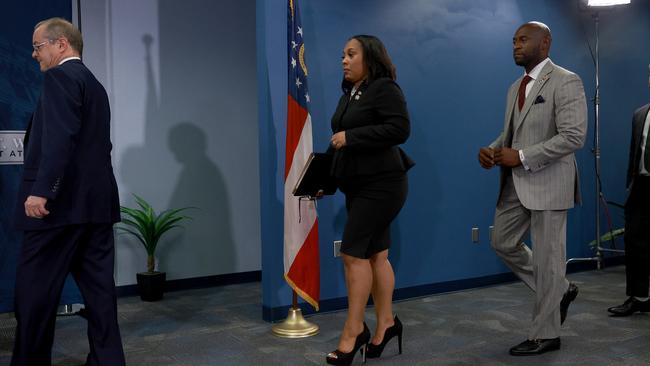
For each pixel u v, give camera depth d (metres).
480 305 3.58
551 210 2.49
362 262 2.39
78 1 3.58
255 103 4.59
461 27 4.06
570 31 4.66
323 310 3.46
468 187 4.10
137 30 4.09
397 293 3.74
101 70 3.96
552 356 2.54
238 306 3.67
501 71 4.27
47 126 1.95
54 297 2.08
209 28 4.38
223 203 4.44
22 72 3.15
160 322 3.26
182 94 4.27
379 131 2.28
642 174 3.18
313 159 2.43
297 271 2.99
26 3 3.15
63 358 2.60
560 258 2.53
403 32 3.78
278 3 3.27
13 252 3.14
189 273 4.29
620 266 5.02
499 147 2.75
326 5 3.47
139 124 4.10
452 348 2.69
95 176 2.12
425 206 3.89
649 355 2.55
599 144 4.91
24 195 2.05
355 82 2.48
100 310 2.17
